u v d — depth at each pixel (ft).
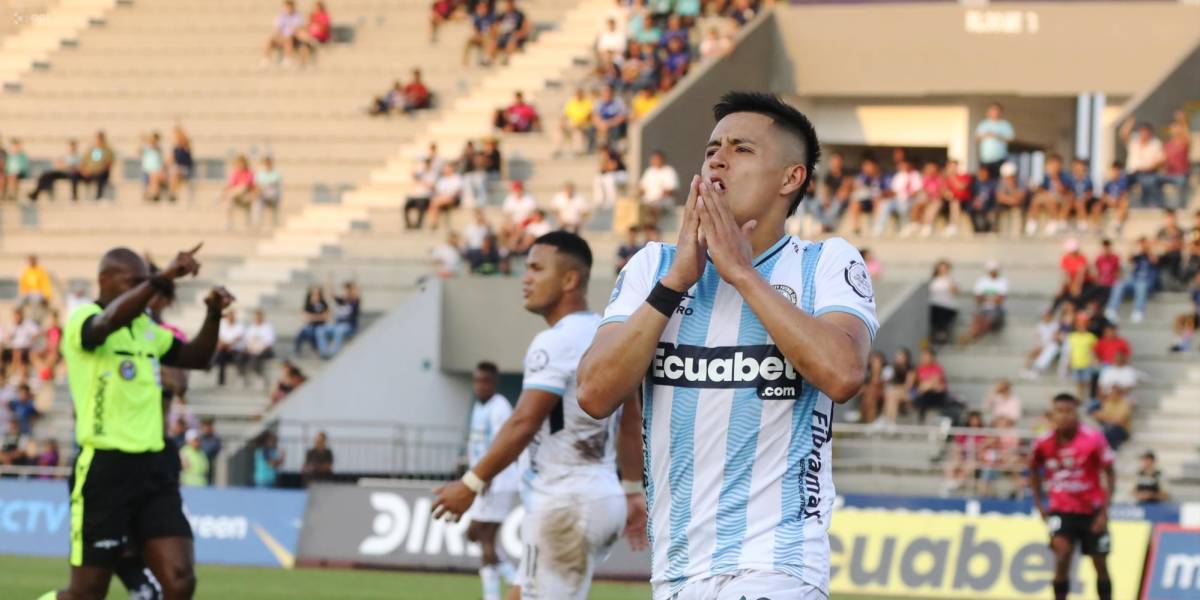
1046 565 126.00
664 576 34.76
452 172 208.74
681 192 211.20
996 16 222.69
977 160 229.66
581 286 57.82
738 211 35.09
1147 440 163.53
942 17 224.12
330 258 206.59
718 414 34.19
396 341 188.96
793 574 33.47
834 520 131.85
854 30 226.38
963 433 155.43
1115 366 166.40
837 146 239.09
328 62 242.58
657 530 34.99
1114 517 133.80
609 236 196.75
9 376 196.34
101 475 61.93
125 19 257.34
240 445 172.55
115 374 62.39
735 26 226.79
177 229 217.77
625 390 34.06
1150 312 176.45
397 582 128.16
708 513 34.17
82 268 216.33
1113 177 190.60
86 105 244.83
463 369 190.08
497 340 188.65
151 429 62.95
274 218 217.97
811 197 197.88
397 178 221.87
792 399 34.06
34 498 149.59
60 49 254.88
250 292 204.03
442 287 191.21
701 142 215.31
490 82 233.35
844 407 166.09
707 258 34.96
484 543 108.27
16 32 260.01
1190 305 175.94
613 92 216.95
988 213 193.57
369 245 209.05
